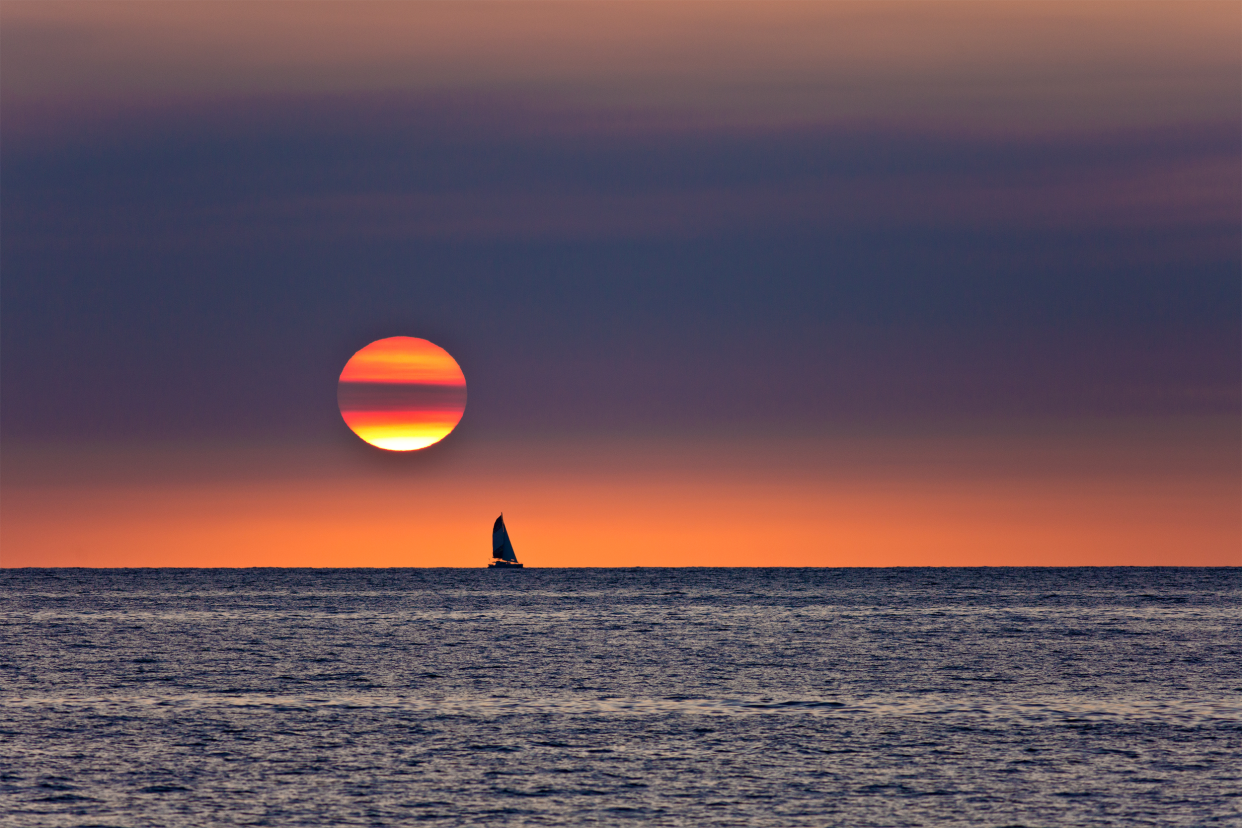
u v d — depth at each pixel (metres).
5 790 185.75
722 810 177.88
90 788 187.38
